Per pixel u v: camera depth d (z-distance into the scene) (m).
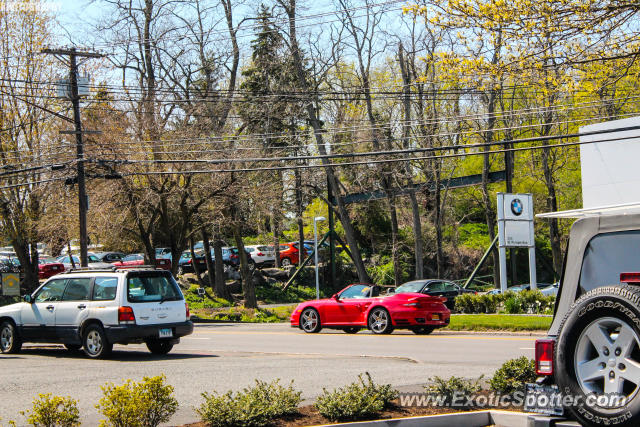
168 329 17.14
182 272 54.53
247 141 39.47
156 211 36.12
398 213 58.78
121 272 16.97
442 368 13.74
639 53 15.11
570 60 15.62
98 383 12.41
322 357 16.31
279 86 46.41
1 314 18.25
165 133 36.00
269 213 41.88
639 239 6.02
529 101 41.19
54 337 17.42
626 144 22.61
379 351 17.56
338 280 57.25
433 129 44.31
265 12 45.03
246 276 44.69
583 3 14.91
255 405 8.77
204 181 36.06
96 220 35.91
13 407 10.23
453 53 17.22
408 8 16.59
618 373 5.46
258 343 21.20
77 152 31.12
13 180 38.88
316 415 9.18
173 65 45.12
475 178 46.31
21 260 41.53
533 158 48.25
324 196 54.06
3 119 39.03
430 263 59.78
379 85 47.28
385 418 8.99
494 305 30.33
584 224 6.31
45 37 39.88
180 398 10.77
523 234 32.97
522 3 15.05
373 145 45.50
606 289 5.63
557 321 6.30
